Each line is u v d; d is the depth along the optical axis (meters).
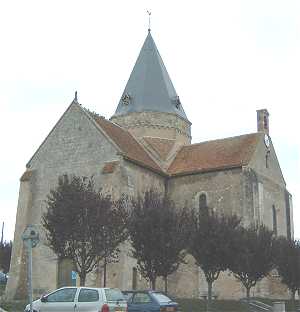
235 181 38.25
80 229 25.19
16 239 37.91
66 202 25.61
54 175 38.16
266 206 40.22
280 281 38.12
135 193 36.12
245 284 31.98
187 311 29.75
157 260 26.73
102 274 33.41
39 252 36.94
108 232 25.59
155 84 46.91
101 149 36.62
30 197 38.66
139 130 44.81
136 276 34.41
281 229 42.34
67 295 17.80
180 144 45.62
